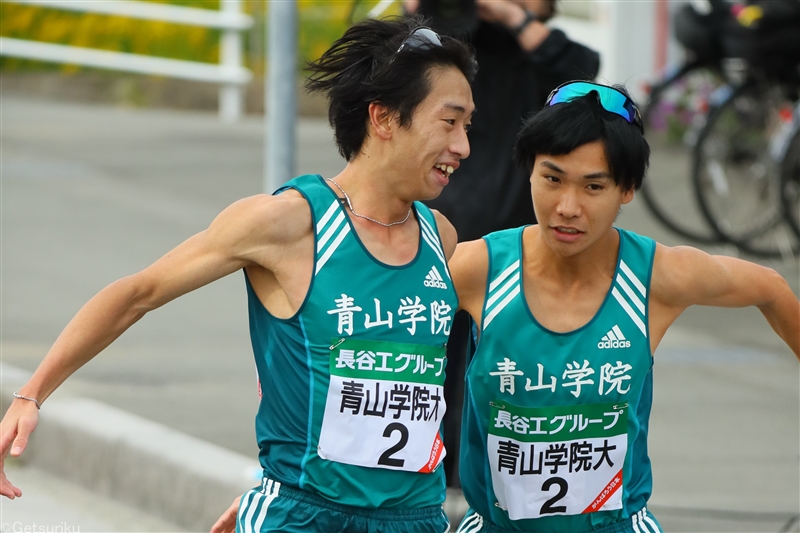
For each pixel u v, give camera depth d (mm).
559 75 15180
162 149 42344
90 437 18188
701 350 25922
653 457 19547
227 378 22375
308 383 9766
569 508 10641
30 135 43188
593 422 10508
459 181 15258
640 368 10578
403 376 9812
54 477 18703
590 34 46844
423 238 10266
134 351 23766
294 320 9812
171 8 49562
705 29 29000
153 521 17109
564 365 10406
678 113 34594
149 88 52125
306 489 9883
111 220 33000
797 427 21219
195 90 52250
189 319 26203
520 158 10289
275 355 9961
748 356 25594
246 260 9852
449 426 15336
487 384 10562
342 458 9742
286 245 9820
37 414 9602
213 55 53688
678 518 17016
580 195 9867
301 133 45375
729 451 19891
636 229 32875
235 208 9914
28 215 33062
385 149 9844
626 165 9820
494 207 15180
